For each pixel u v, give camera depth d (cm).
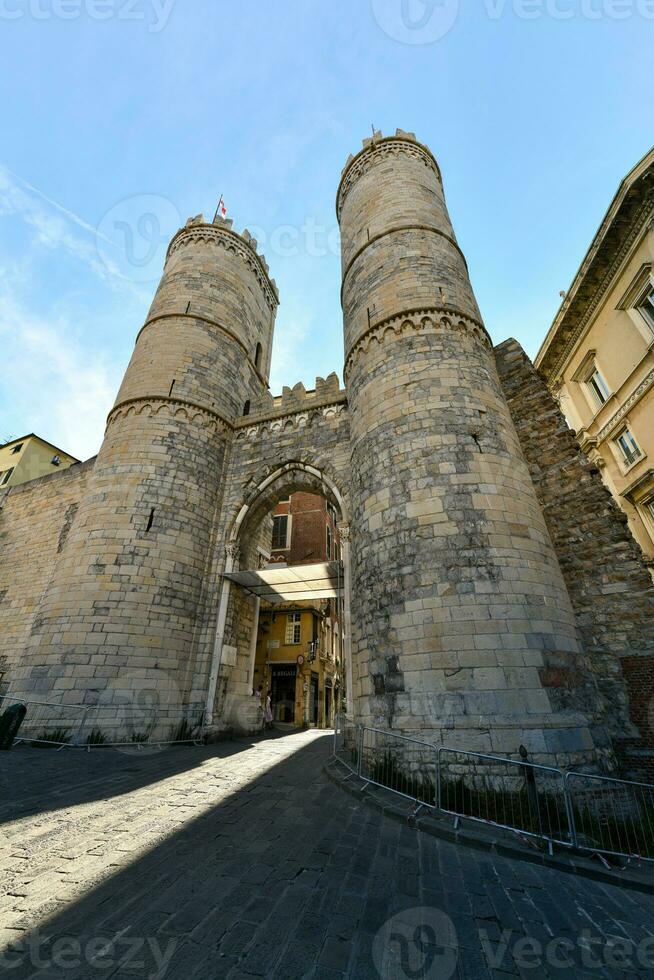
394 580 1033
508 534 1004
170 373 1961
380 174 1997
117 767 959
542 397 1341
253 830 589
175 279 2353
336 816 677
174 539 1617
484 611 905
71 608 1406
